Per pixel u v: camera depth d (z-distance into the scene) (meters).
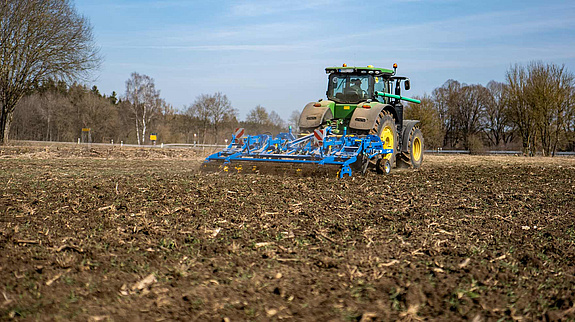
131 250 4.26
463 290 3.47
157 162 15.62
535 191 8.62
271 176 9.95
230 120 54.34
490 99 58.91
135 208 6.18
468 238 4.95
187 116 56.38
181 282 3.52
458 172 12.47
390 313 3.07
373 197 7.45
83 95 53.91
